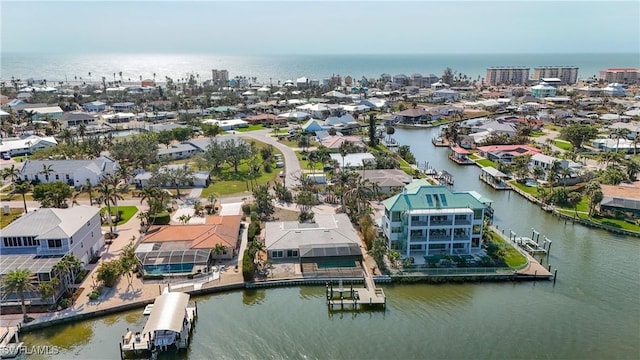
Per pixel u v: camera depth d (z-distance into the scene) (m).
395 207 87.12
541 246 94.81
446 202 88.31
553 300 76.00
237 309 73.06
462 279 81.00
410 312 72.75
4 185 132.12
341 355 62.72
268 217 105.75
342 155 149.88
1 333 63.97
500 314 72.19
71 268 73.62
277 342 65.31
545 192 122.81
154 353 61.72
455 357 62.50
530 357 62.66
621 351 63.69
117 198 115.56
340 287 76.94
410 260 84.38
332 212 108.94
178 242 86.38
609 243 96.94
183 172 127.94
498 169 147.12
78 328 67.19
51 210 81.25
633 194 114.56
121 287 76.12
